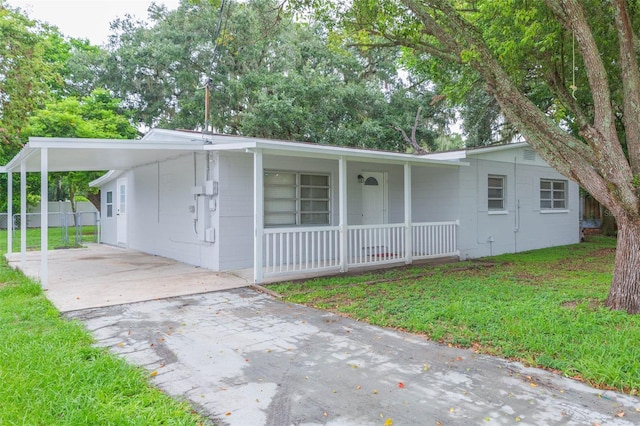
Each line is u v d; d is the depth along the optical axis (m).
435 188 11.33
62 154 8.16
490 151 11.58
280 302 6.32
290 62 21.80
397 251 9.84
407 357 4.04
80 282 7.59
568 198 14.69
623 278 5.43
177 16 21.94
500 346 4.22
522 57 7.73
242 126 19.69
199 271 8.67
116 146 7.28
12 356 3.78
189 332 4.83
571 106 7.02
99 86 22.52
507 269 9.11
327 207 10.36
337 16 7.56
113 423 2.72
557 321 4.84
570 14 5.43
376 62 23.25
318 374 3.65
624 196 5.24
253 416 2.92
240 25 19.47
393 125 21.92
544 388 3.33
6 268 9.41
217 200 8.64
